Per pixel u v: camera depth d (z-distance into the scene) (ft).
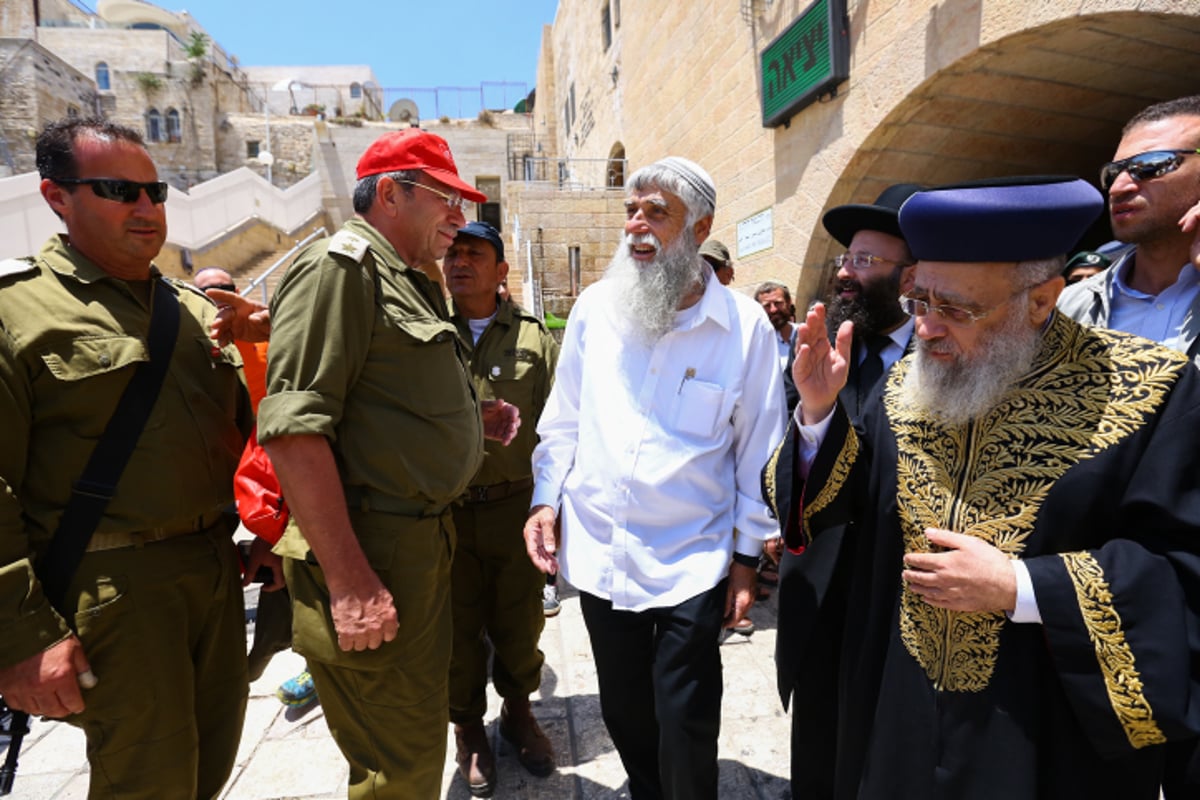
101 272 4.85
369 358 4.88
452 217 5.52
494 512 7.63
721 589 5.82
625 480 5.83
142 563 4.83
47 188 4.78
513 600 7.68
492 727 8.47
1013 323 3.78
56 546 4.57
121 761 4.80
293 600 5.08
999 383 3.82
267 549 6.24
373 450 4.86
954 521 4.00
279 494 5.25
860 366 6.93
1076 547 3.67
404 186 5.22
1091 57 12.24
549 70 77.51
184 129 87.81
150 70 89.86
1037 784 3.71
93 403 4.69
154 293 5.20
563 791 7.20
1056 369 3.87
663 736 5.53
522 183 44.65
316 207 69.56
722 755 7.75
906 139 15.60
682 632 5.55
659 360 5.96
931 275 3.86
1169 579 3.43
